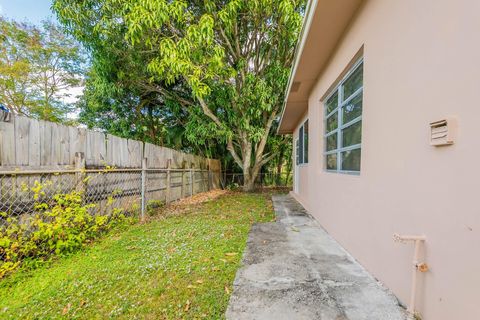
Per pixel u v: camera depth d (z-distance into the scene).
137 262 2.49
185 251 2.79
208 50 5.76
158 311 1.69
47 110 12.03
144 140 10.75
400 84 1.75
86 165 3.39
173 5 5.01
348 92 3.00
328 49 3.34
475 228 1.12
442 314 1.32
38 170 2.66
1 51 10.70
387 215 1.91
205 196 7.92
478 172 1.11
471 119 1.15
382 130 2.01
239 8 5.89
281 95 7.85
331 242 3.11
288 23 6.04
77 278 2.16
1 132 2.33
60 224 2.66
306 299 1.77
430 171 1.43
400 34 1.76
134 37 4.98
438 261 1.36
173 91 8.80
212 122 7.98
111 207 3.83
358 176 2.49
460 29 1.21
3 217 2.31
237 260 2.53
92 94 9.44
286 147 12.11
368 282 2.03
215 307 1.72
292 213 4.97
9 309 1.72
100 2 5.59
